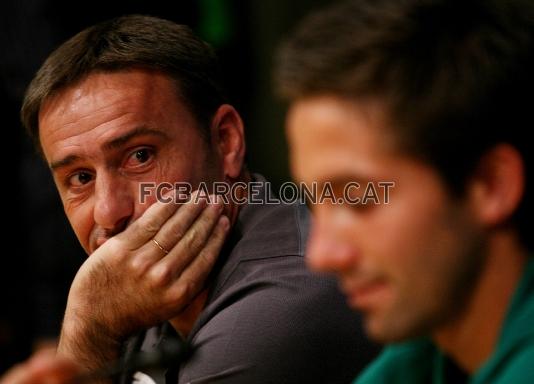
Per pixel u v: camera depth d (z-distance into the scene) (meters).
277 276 4.59
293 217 4.93
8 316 9.34
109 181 4.78
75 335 4.68
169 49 4.90
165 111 4.84
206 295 4.93
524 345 2.77
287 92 2.85
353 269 2.80
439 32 2.78
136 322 4.70
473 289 2.85
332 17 2.86
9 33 9.32
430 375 3.30
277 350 4.39
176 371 4.64
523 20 2.82
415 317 2.81
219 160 5.08
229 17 10.77
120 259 4.63
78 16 9.59
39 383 3.03
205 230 4.68
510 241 2.83
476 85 2.73
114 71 4.79
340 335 4.52
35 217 9.45
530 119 2.76
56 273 9.54
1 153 9.31
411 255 2.76
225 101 5.18
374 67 2.74
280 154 11.25
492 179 2.77
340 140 2.77
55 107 4.85
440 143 2.73
